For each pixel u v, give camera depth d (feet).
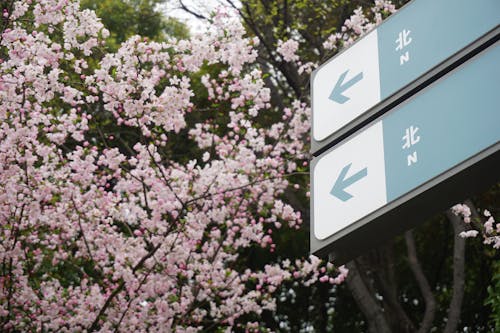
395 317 34.37
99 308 24.07
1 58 23.63
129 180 24.95
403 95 6.86
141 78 21.40
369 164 6.93
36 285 24.77
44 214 23.66
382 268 35.70
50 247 25.31
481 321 41.93
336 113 7.56
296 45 25.08
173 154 39.29
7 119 22.48
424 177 6.28
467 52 6.33
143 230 25.98
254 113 24.25
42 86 21.38
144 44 21.81
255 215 28.17
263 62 35.91
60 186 23.22
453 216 31.32
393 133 6.80
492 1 6.28
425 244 43.86
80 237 25.94
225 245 27.07
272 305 26.81
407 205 6.37
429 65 6.68
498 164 5.85
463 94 6.21
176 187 24.64
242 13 34.68
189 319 25.81
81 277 28.66
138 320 24.21
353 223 6.82
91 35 21.53
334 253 7.13
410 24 7.09
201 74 38.60
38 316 23.89
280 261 44.01
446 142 6.21
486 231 23.30
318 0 35.53
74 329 23.58
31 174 22.63
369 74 7.36
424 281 33.50
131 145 36.76
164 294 25.53
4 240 23.41
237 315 26.55
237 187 24.17
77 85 23.77
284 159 25.82
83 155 25.82
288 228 41.57
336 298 45.44
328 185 7.30
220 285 25.64
